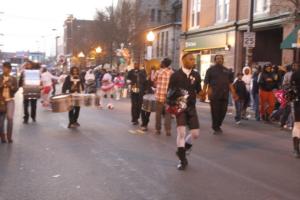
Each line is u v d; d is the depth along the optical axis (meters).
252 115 19.66
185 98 8.79
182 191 7.34
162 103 13.30
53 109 14.09
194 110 8.98
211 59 33.44
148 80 15.52
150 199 6.88
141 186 7.60
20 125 15.05
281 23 24.20
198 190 7.42
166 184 7.76
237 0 29.69
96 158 9.77
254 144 12.09
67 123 15.71
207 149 11.12
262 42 28.86
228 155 10.45
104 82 30.86
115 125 15.39
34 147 10.95
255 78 18.19
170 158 9.93
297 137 10.38
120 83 29.94
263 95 17.55
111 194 7.11
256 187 7.70
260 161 9.86
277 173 8.76
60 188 7.41
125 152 10.51
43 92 21.33
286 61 23.72
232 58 29.98
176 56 50.28
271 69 17.55
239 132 14.38
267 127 15.94
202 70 34.84
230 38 30.28
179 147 8.84
